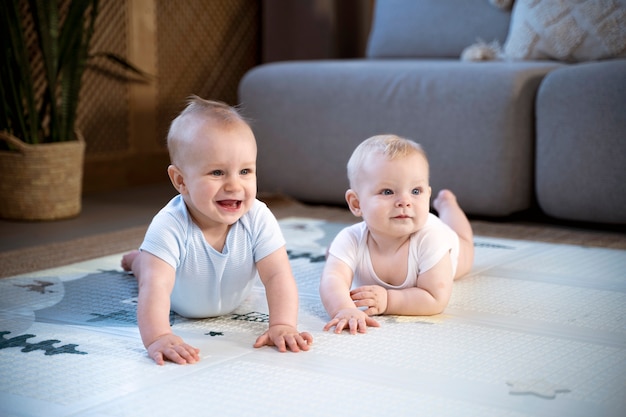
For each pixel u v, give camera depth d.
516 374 1.08
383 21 3.20
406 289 1.40
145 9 3.11
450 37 3.02
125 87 3.10
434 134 2.46
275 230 1.33
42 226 2.38
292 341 1.19
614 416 0.94
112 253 1.94
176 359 1.13
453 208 1.73
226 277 1.32
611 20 2.53
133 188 3.12
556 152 2.29
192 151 1.23
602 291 1.55
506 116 2.33
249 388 1.03
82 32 2.50
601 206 2.24
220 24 3.48
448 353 1.17
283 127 2.74
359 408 0.96
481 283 1.61
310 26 3.44
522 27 2.69
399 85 2.52
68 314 1.40
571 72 2.26
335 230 2.19
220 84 3.52
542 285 1.59
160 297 1.22
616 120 2.19
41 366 1.12
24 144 2.42
